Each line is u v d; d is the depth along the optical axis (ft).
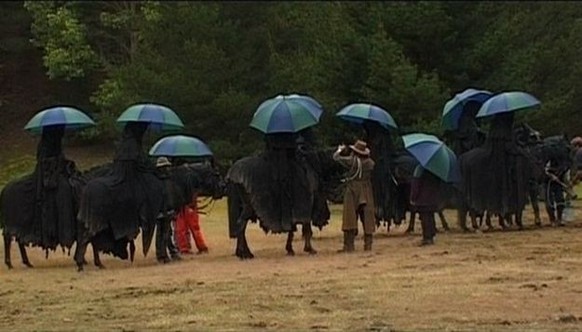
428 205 74.90
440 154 72.79
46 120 68.85
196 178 75.72
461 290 51.34
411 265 62.13
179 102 149.59
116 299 51.98
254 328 42.47
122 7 178.09
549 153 88.79
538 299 48.16
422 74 140.77
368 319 43.91
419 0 145.89
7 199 69.56
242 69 160.35
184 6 164.25
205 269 64.23
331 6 172.24
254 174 70.49
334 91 144.46
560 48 143.13
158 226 70.13
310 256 70.49
